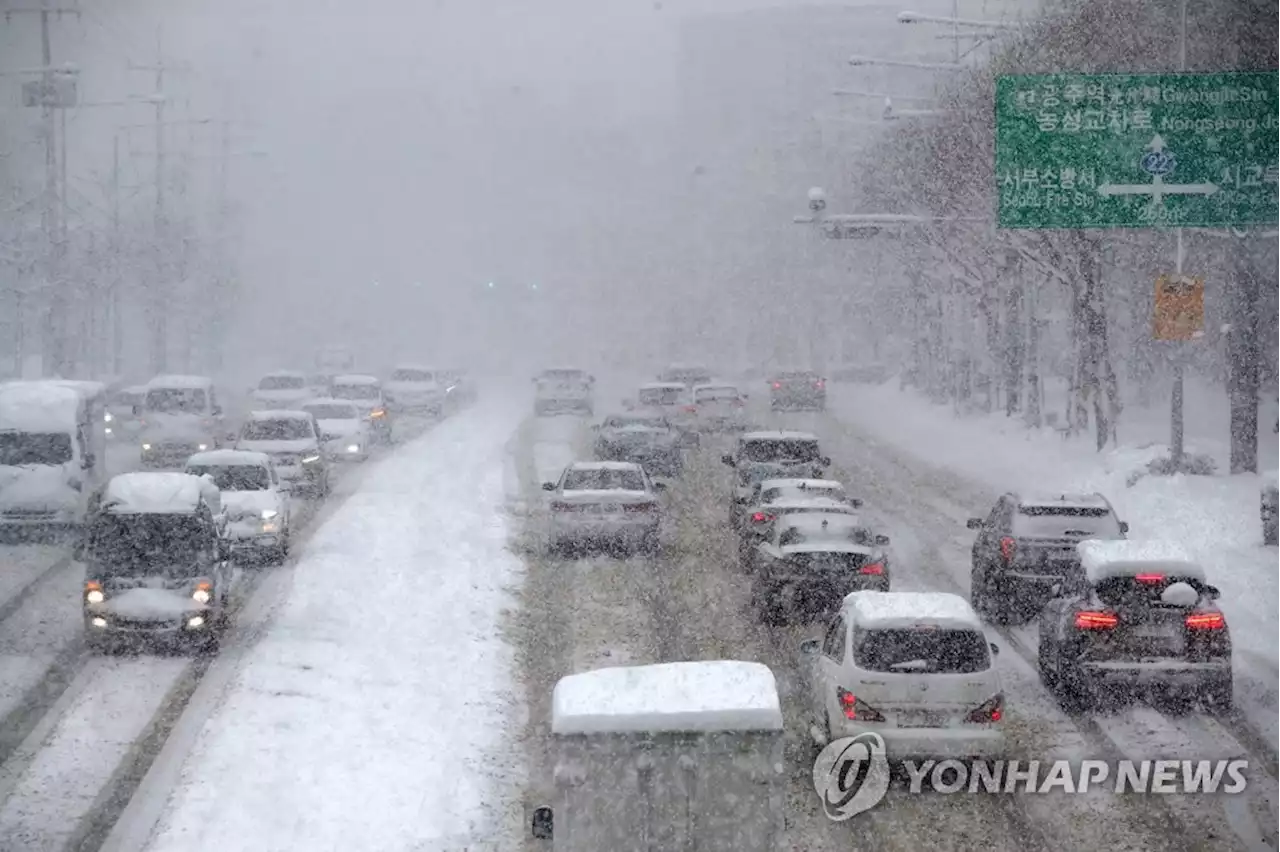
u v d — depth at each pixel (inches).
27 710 1387.8
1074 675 1355.8
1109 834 1046.4
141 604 1609.3
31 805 1111.0
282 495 2313.0
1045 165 2684.5
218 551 1701.5
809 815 1100.5
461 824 1098.7
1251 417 3132.4
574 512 2325.3
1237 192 2650.1
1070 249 4001.0
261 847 1023.0
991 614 1884.8
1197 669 1336.1
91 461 2618.1
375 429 4421.8
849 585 1753.2
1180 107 2655.0
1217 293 4899.1
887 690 1152.8
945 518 2881.4
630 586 2100.1
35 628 1768.0
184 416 3622.0
